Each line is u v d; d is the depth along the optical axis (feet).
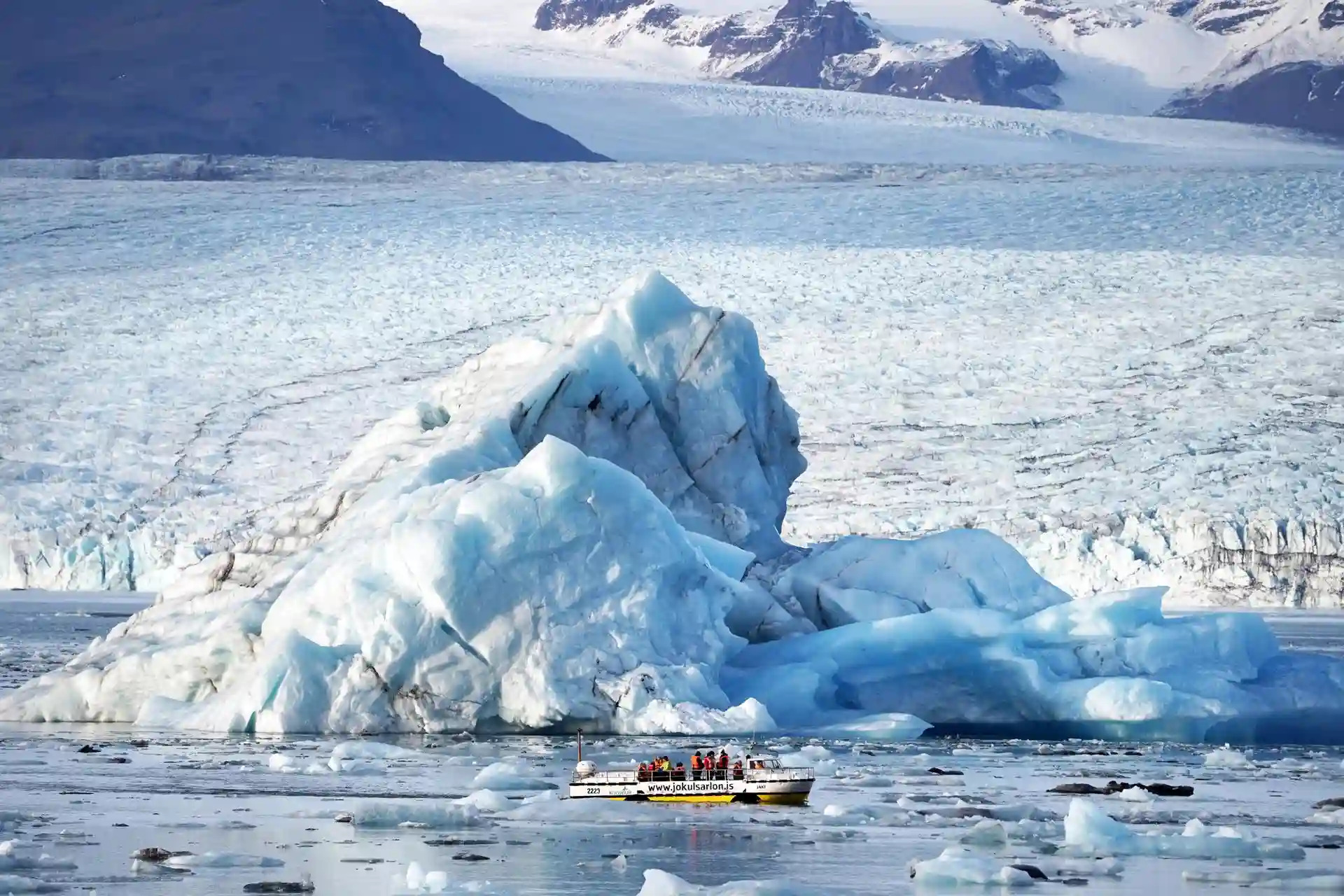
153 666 255.91
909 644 262.26
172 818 165.99
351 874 137.39
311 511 278.67
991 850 151.94
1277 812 176.86
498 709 235.61
